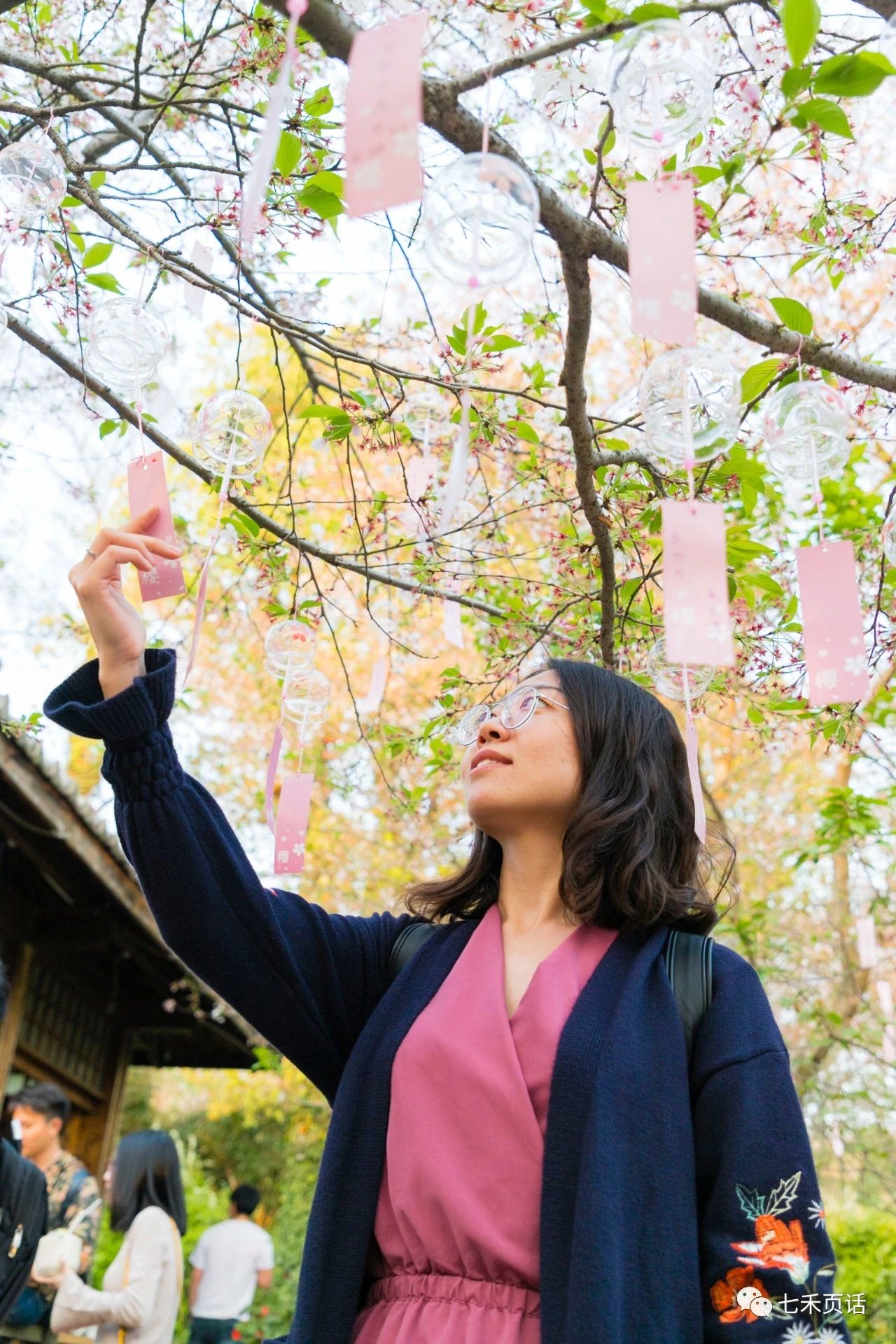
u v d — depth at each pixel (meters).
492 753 1.60
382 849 8.47
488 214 1.44
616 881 1.52
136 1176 3.98
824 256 2.46
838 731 2.95
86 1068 7.51
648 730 1.66
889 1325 8.48
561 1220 1.23
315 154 2.35
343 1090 1.44
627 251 1.90
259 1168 14.10
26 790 4.82
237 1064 9.28
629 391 2.97
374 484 4.93
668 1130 1.29
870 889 6.79
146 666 1.57
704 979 1.45
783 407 1.83
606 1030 1.34
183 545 4.30
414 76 1.23
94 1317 3.65
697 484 2.52
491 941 1.52
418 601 3.48
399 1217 1.34
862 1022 7.98
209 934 1.51
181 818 1.50
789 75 1.78
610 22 1.81
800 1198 1.29
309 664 2.44
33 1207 2.96
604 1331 1.15
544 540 3.88
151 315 1.99
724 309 2.10
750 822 8.68
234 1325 5.75
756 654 2.77
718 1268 1.25
